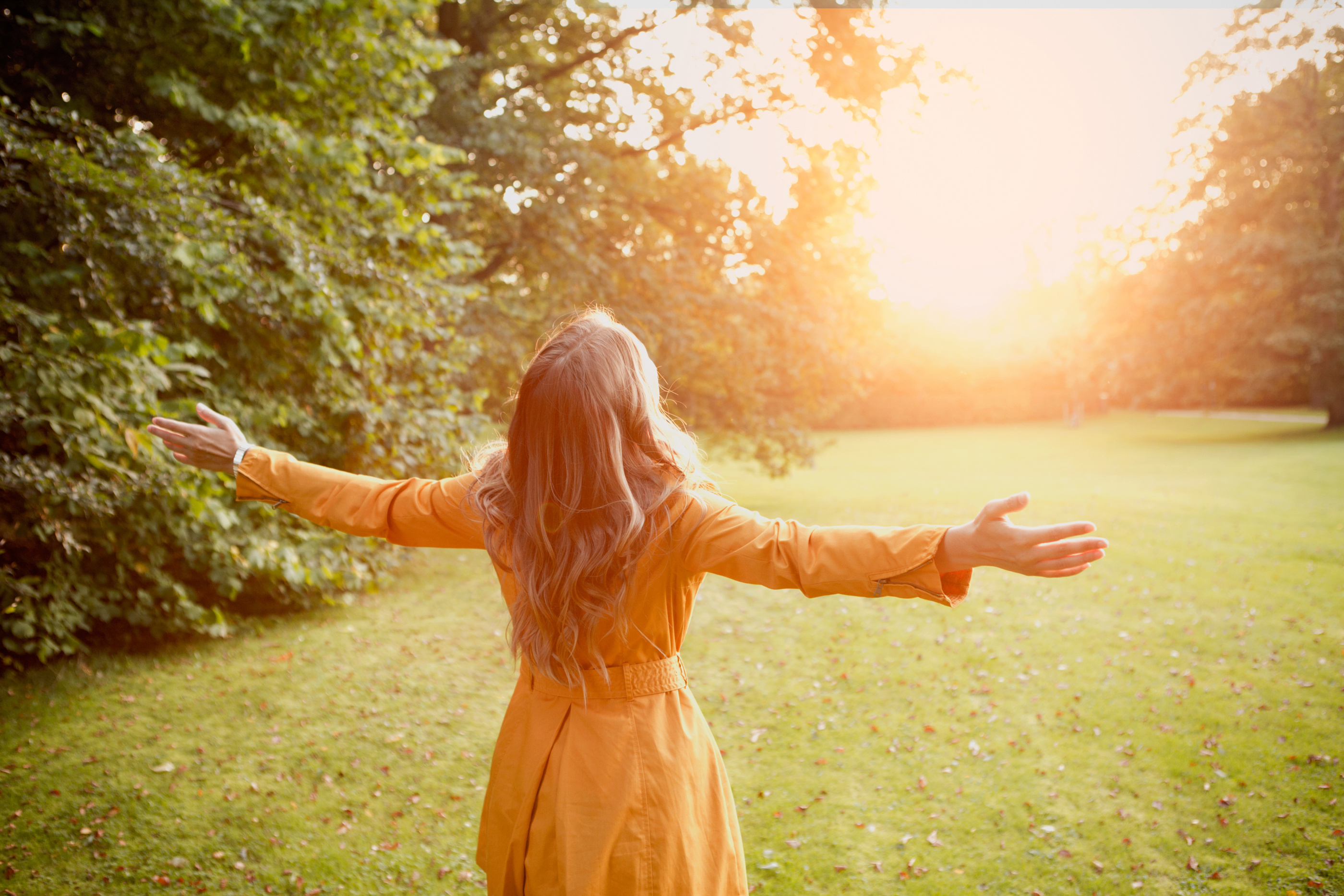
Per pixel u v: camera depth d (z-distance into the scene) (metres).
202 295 5.22
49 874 3.03
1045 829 3.38
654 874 1.42
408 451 7.38
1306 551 8.30
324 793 3.72
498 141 9.71
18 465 4.27
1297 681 5.02
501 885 1.53
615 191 11.83
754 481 17.39
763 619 6.74
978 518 1.24
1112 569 7.99
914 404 38.66
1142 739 4.27
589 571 1.42
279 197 6.38
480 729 4.48
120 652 5.49
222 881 3.02
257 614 6.59
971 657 5.68
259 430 6.06
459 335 9.41
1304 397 38.72
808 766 4.03
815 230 12.55
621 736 1.47
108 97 5.71
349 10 6.12
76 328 4.58
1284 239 22.69
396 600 7.20
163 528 5.47
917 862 3.17
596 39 12.05
